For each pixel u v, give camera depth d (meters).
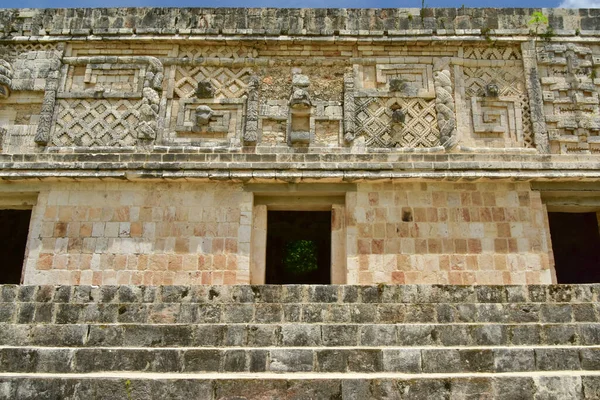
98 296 6.66
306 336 5.80
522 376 5.01
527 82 11.89
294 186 11.26
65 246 10.88
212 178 11.05
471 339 5.78
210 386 4.96
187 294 6.68
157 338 5.80
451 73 12.06
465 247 10.84
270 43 12.23
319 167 11.05
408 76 12.09
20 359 5.43
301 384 4.97
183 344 5.78
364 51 12.24
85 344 5.80
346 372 5.33
